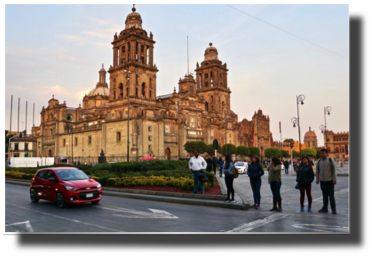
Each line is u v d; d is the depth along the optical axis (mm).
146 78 84562
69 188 16719
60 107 108938
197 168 19484
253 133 139125
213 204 17109
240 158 113438
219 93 115938
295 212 14781
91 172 31766
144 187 23359
